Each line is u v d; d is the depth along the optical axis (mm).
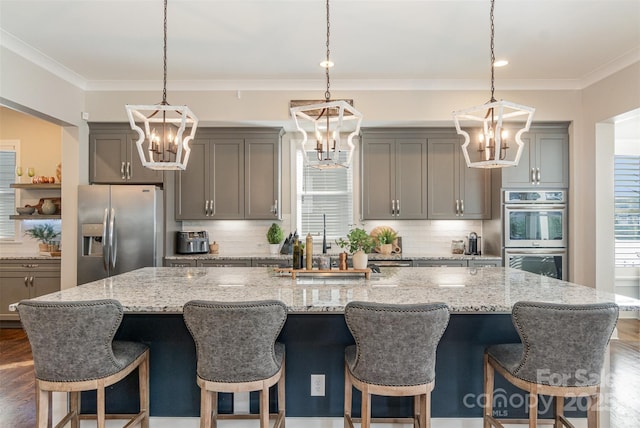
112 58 3596
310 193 5062
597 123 4020
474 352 2305
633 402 2703
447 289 2283
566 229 4332
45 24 2971
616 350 3787
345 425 2080
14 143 5191
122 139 4367
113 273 4094
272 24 2969
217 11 2789
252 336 1757
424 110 4250
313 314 2326
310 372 2330
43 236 5023
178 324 2318
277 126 4559
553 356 1735
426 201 4625
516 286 2385
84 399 2354
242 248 4992
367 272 2613
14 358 3668
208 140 4645
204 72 3951
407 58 3602
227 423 2350
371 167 4645
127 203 4125
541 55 3537
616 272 4945
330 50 3428
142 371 2170
